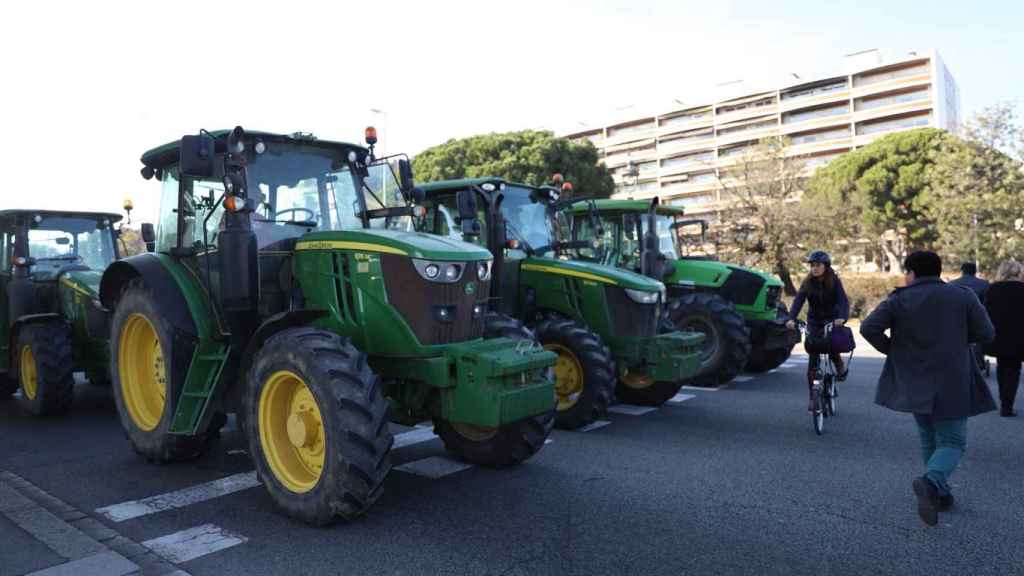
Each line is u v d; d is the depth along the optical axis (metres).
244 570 3.67
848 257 25.80
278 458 4.46
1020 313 7.07
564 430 6.91
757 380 10.16
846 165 35.59
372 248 4.66
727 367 9.33
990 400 4.29
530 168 27.56
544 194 8.46
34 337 7.50
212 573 3.64
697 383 9.55
